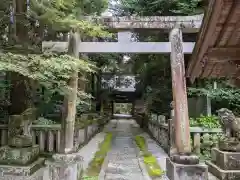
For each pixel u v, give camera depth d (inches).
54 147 282.7
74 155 210.2
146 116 609.0
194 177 197.3
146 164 268.5
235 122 209.3
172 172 203.0
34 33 224.7
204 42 130.2
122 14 415.8
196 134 288.5
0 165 194.1
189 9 328.2
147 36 405.1
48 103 379.2
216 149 223.6
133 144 401.7
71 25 205.3
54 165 203.3
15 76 214.7
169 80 430.6
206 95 337.1
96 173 234.4
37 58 171.5
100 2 313.4
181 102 218.1
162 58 422.6
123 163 273.0
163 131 353.4
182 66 225.3
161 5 363.3
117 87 1035.9
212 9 111.3
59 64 172.9
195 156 205.3
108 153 326.0
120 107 1952.5
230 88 335.9
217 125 291.4
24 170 190.1
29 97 226.5
